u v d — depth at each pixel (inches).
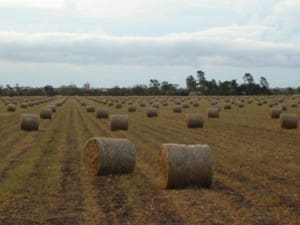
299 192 615.5
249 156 933.8
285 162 858.8
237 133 1424.7
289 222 482.6
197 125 1599.4
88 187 642.8
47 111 1947.6
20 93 7101.4
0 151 991.6
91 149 739.4
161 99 4633.4
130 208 537.3
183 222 482.6
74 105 3373.5
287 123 1572.3
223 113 2459.4
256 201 565.3
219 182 677.3
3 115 2228.1
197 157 634.2
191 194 600.1
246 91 6934.1
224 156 932.6
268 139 1259.2
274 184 666.2
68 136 1300.4
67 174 733.3
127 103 3634.4
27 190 619.5
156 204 553.0
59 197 586.9
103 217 503.2
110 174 725.3
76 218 499.5
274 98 4598.9
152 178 701.3
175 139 1256.2
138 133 1412.4
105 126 1642.5
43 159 882.1
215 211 521.3
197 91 7332.7
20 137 1268.5
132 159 731.4
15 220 491.2
